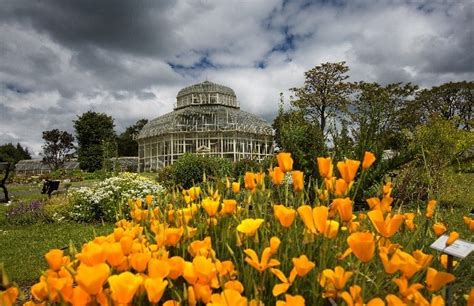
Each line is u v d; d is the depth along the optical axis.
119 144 63.66
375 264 1.40
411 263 0.96
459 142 8.47
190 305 1.01
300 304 0.93
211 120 38.25
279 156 1.53
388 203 1.50
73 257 1.24
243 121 38.62
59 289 0.93
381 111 6.98
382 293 1.22
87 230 7.50
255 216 1.66
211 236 1.64
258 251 1.30
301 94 29.31
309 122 7.68
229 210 1.49
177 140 38.47
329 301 1.08
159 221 1.77
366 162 1.39
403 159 6.62
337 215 1.49
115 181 9.45
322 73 29.45
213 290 1.22
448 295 1.17
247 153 38.06
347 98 28.84
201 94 41.25
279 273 1.05
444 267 1.45
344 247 1.42
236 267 1.35
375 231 1.48
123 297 0.85
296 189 1.53
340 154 6.40
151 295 0.89
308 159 6.77
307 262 1.02
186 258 1.46
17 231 7.95
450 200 6.46
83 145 50.19
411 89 27.45
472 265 1.72
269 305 1.24
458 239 1.22
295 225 1.46
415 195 5.80
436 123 8.65
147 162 42.88
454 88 33.47
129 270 1.20
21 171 62.66
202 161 13.30
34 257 5.38
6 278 0.97
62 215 9.34
